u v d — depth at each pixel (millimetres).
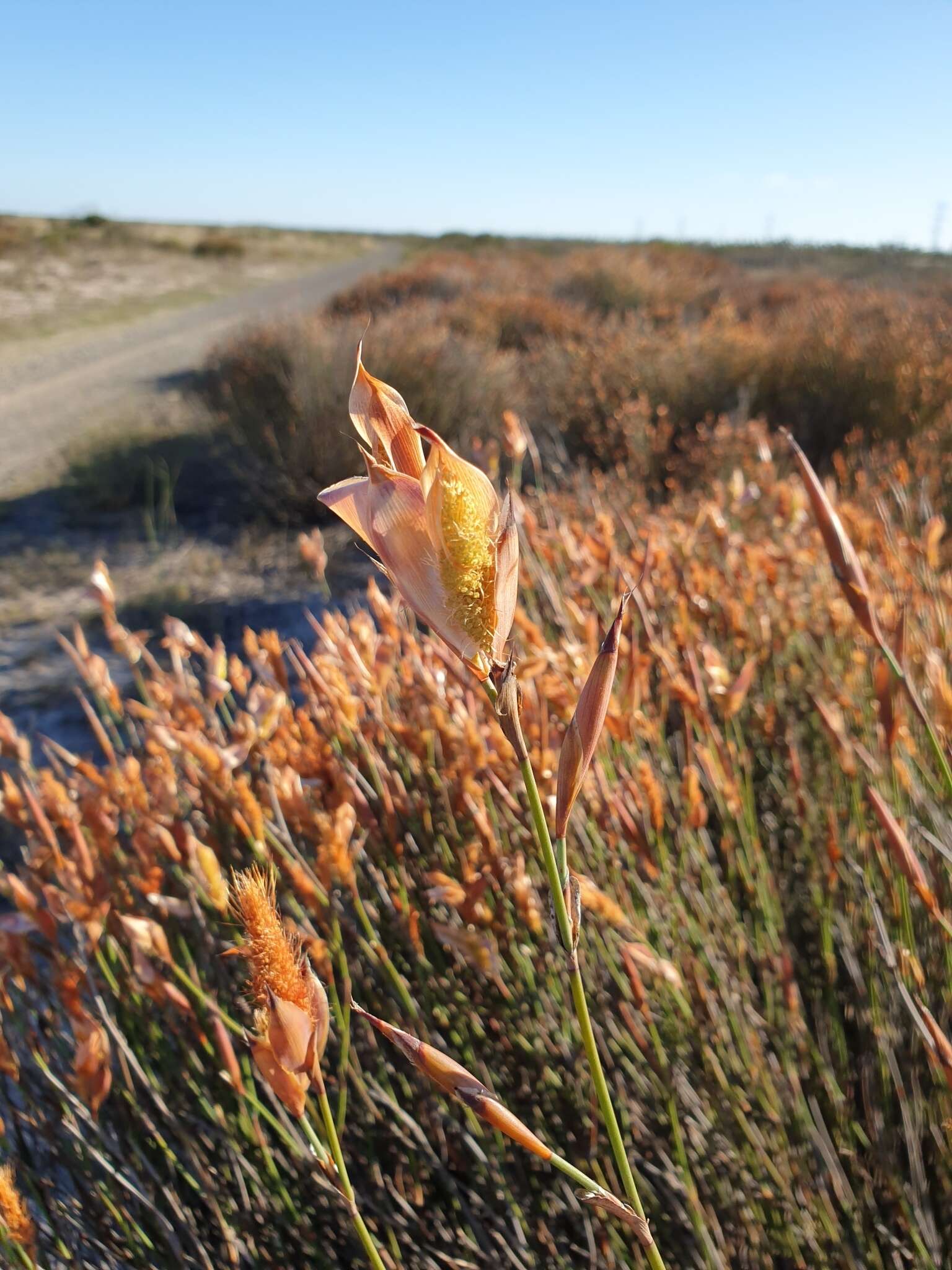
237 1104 402
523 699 380
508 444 583
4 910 780
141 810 400
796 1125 400
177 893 467
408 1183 422
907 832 430
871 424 1805
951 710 363
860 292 3578
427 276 4453
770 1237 383
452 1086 184
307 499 1938
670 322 3406
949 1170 376
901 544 621
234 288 6605
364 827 409
